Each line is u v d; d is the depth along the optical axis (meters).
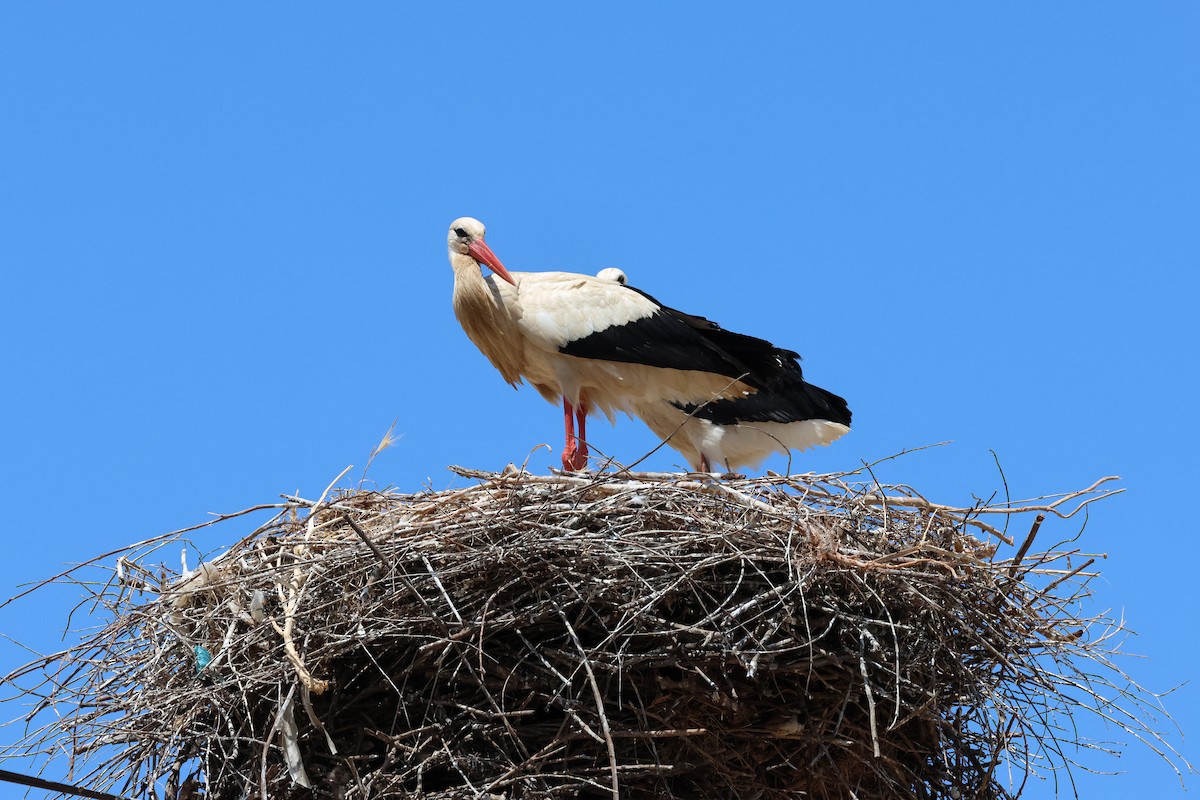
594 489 11.89
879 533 12.05
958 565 11.82
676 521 11.71
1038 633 11.97
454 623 11.09
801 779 11.68
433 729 11.15
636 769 11.17
